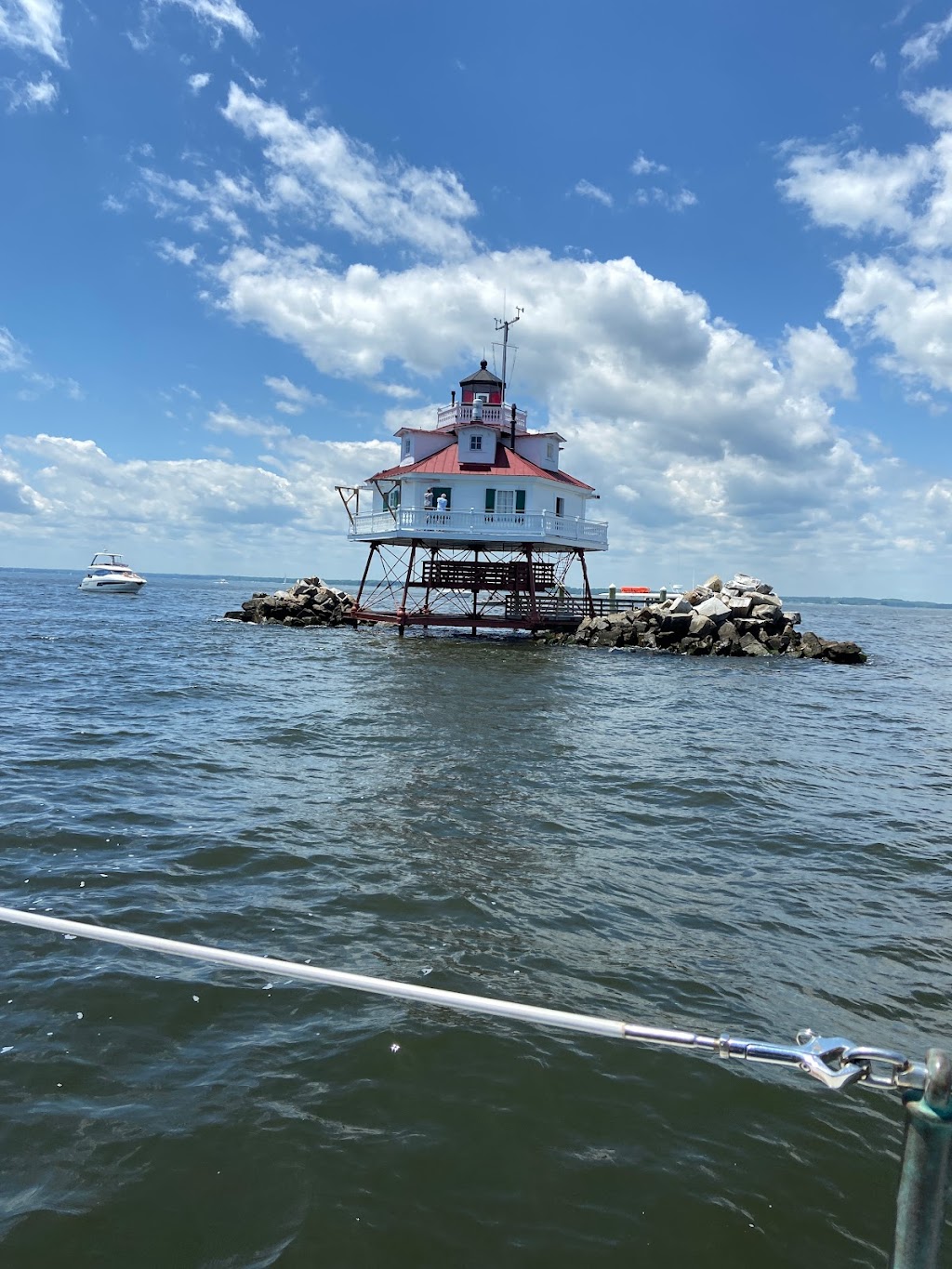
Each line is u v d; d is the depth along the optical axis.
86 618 58.72
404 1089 5.66
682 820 12.34
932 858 11.00
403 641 44.38
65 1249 4.26
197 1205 4.58
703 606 44.84
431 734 18.02
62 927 4.30
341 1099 5.53
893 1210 4.75
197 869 9.56
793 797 13.94
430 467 44.50
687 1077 5.93
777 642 43.38
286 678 27.61
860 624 113.75
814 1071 2.67
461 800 12.84
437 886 9.30
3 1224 4.38
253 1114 5.34
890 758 17.69
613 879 9.80
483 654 38.34
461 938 8.03
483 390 48.12
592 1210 4.66
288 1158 4.95
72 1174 4.76
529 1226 4.52
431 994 3.43
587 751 16.75
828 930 8.59
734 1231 4.54
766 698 26.58
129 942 4.11
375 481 49.59
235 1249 4.30
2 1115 5.21
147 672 28.47
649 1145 5.21
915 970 7.74
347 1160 4.96
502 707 21.95
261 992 6.86
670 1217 4.62
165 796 12.55
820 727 21.34
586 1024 3.13
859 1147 5.28
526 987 7.11
